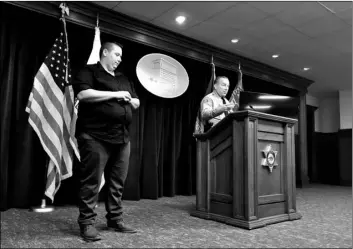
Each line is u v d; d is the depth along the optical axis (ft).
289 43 17.95
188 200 15.11
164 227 8.38
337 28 15.81
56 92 10.97
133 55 16.26
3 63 11.73
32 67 12.46
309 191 20.26
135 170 14.97
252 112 8.34
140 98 16.11
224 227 8.36
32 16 12.42
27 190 11.66
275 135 9.33
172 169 17.03
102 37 14.69
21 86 12.01
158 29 15.64
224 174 9.19
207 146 9.74
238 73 20.06
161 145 16.98
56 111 10.85
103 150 7.16
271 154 9.04
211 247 6.55
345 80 25.64
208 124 10.53
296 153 24.58
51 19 12.73
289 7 13.70
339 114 30.27
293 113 9.77
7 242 6.81
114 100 7.29
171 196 16.71
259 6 13.61
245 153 8.34
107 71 7.72
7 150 11.31
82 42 14.26
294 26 15.65
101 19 13.69
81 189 7.10
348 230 8.18
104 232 7.70
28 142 11.83
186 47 17.21
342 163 26.81
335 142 29.63
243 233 7.70
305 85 25.59
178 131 18.02
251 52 19.42
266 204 8.84
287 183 9.49
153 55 14.47
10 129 11.91
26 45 12.34
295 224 8.85
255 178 8.41
